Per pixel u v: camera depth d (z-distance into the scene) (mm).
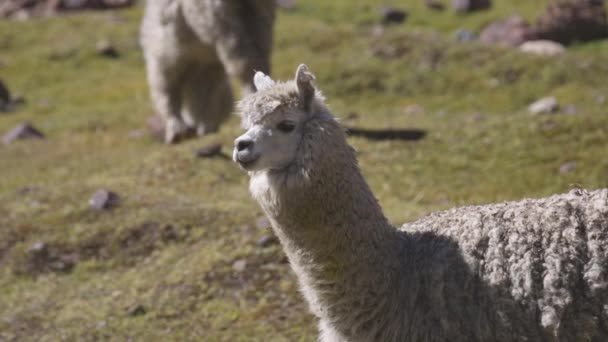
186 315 34125
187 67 57781
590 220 20672
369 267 22281
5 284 38594
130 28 96188
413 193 44500
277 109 21891
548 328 20422
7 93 79375
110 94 79312
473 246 21469
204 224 40406
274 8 52906
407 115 61500
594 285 20156
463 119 56500
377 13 101812
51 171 55250
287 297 34094
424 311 21828
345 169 22141
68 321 34656
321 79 71938
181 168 49375
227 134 53281
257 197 22734
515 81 68875
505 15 98188
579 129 49188
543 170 45469
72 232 41562
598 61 71188
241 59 51688
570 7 88812
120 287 36906
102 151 60750
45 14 111312
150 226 40969
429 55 74000
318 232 22141
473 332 21250
